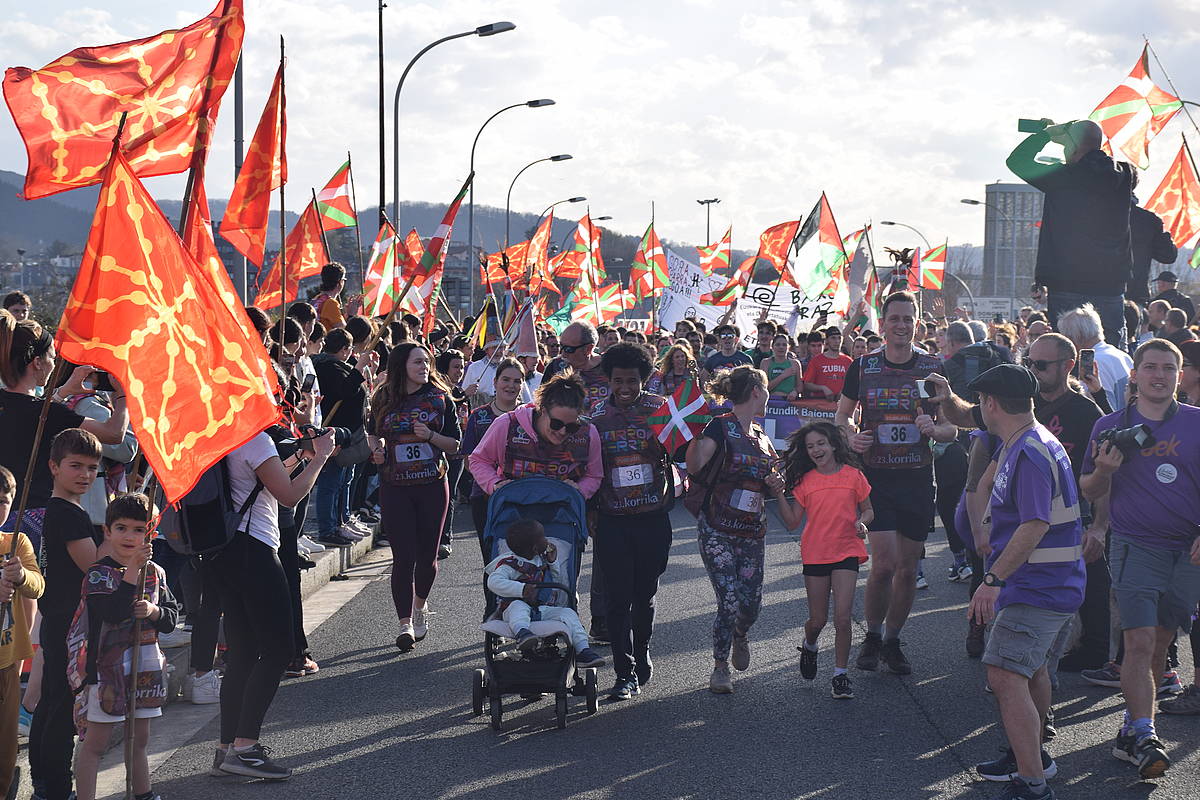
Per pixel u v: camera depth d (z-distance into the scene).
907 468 7.71
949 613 9.48
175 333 4.52
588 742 6.43
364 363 11.77
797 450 7.32
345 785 5.80
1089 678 7.46
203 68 5.54
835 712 6.91
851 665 7.99
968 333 9.31
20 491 5.82
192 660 7.31
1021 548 5.29
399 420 8.67
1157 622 6.22
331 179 16.25
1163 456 6.07
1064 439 7.23
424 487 8.76
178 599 8.55
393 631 9.11
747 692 7.36
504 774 5.92
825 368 16.28
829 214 17.84
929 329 22.30
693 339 19.28
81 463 5.30
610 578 7.28
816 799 5.52
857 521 7.30
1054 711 6.87
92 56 5.47
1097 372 8.11
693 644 8.51
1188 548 6.07
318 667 8.12
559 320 25.73
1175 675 7.16
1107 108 13.20
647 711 7.00
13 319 5.87
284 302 5.97
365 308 16.03
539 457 7.23
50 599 5.29
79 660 5.13
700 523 7.45
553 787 5.72
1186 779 5.73
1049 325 9.88
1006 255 89.69
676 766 6.00
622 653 7.29
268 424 4.65
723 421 7.36
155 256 4.49
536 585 6.83
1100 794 5.55
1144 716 5.82
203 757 6.25
